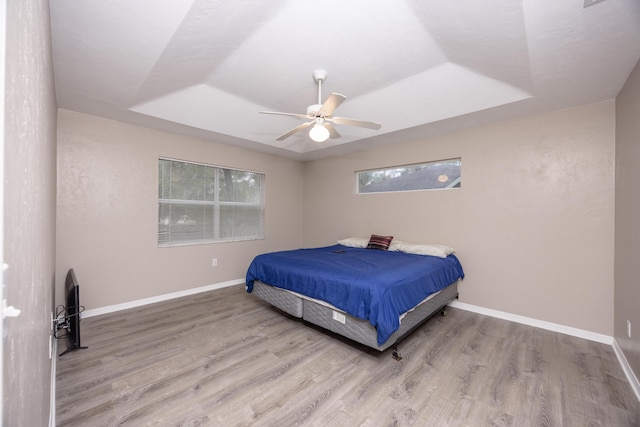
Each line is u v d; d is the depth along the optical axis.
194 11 1.58
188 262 3.86
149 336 2.54
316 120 2.36
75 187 2.93
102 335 2.55
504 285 3.08
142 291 3.41
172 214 3.74
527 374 1.99
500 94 2.54
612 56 1.88
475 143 3.30
